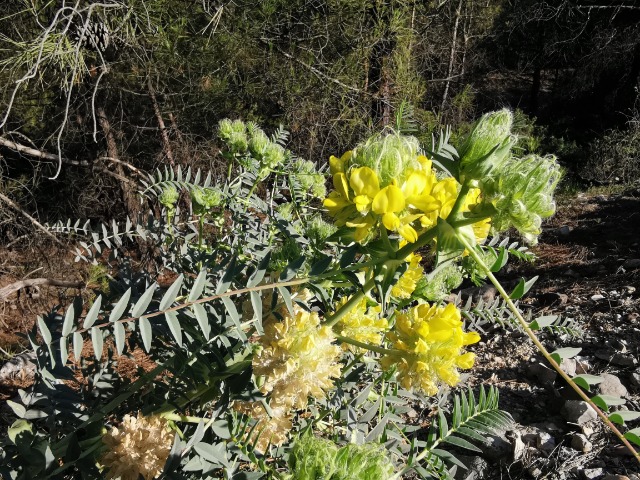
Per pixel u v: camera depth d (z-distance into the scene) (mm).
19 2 6262
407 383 1373
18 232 6746
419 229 1341
